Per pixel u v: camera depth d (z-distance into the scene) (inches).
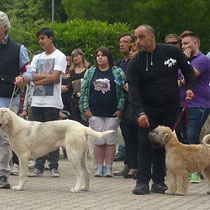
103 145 465.1
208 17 1402.6
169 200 347.6
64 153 591.5
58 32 730.2
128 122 448.1
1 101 392.2
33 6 1740.9
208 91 431.8
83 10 1418.6
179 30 1386.6
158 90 364.2
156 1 1344.7
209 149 378.0
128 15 1375.5
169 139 368.8
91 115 461.4
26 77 384.5
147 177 371.9
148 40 359.3
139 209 314.0
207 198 358.3
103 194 368.8
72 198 350.3
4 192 372.2
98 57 459.5
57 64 448.1
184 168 369.4
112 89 457.1
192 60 429.7
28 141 382.6
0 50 391.2
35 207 317.4
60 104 453.7
